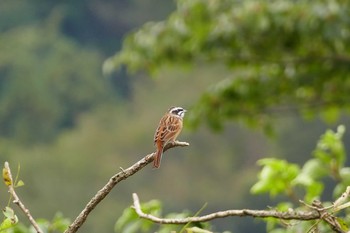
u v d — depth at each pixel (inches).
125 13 2166.6
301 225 257.0
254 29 555.5
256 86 599.2
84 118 1793.8
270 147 1614.2
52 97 1809.8
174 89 1835.6
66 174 1528.1
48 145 1697.8
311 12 541.0
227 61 600.4
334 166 307.3
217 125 618.2
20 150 1606.8
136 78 1915.6
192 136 1619.1
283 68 592.4
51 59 1892.2
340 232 229.9
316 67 589.3
